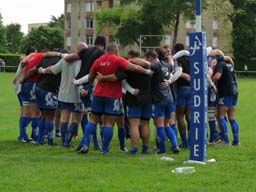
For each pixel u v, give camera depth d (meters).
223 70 14.98
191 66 11.67
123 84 12.93
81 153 12.93
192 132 11.87
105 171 10.52
